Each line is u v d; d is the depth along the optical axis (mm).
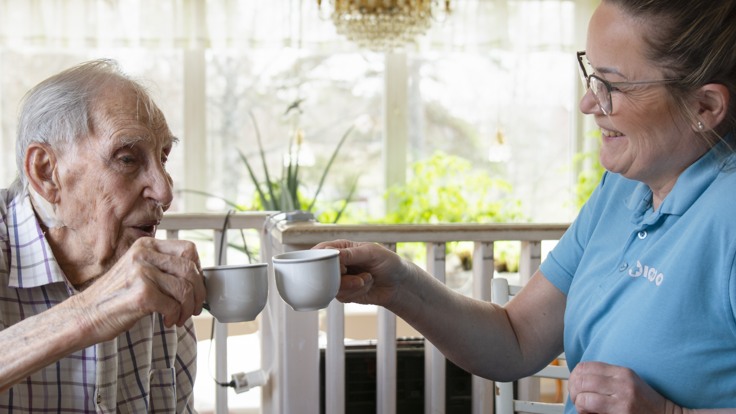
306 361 1909
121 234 1173
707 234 1034
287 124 4590
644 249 1139
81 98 1125
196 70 4438
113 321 985
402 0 3391
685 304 1040
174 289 993
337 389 1934
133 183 1150
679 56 1012
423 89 4691
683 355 1039
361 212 4707
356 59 4629
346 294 1309
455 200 4445
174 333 1394
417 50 4410
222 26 4277
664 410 1014
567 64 4676
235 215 2082
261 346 2135
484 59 4676
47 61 4246
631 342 1085
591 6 4523
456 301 1418
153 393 1379
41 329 982
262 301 1124
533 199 4746
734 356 1023
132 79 1188
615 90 1066
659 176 1127
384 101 4668
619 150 1121
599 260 1244
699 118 1041
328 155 4668
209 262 4230
